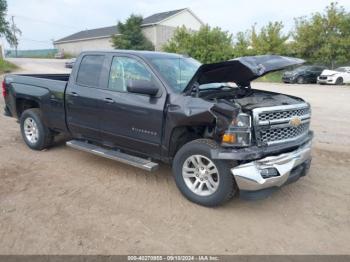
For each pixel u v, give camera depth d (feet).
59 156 18.26
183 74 14.67
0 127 24.49
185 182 13.15
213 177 12.62
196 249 10.28
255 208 12.94
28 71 92.27
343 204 13.43
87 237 10.68
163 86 13.50
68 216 11.92
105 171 16.29
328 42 92.84
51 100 17.54
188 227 11.47
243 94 14.98
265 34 100.37
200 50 98.27
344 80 74.28
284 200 13.67
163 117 13.23
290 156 12.29
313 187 14.97
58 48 210.79
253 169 11.43
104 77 15.56
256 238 10.94
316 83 79.10
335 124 28.09
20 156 18.08
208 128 12.73
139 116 13.96
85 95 15.93
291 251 10.31
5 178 15.03
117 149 15.84
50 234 10.77
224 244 10.57
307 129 14.21
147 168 13.76
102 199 13.33
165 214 12.28
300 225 11.81
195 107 12.26
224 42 100.83
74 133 17.26
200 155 12.41
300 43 96.48
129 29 139.33
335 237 11.11
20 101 19.84
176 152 13.91
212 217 12.16
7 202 12.80
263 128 11.92
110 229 11.18
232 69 13.52
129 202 13.14
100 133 15.84
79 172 16.07
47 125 18.47
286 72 79.66
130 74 14.64
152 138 13.84
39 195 13.48
